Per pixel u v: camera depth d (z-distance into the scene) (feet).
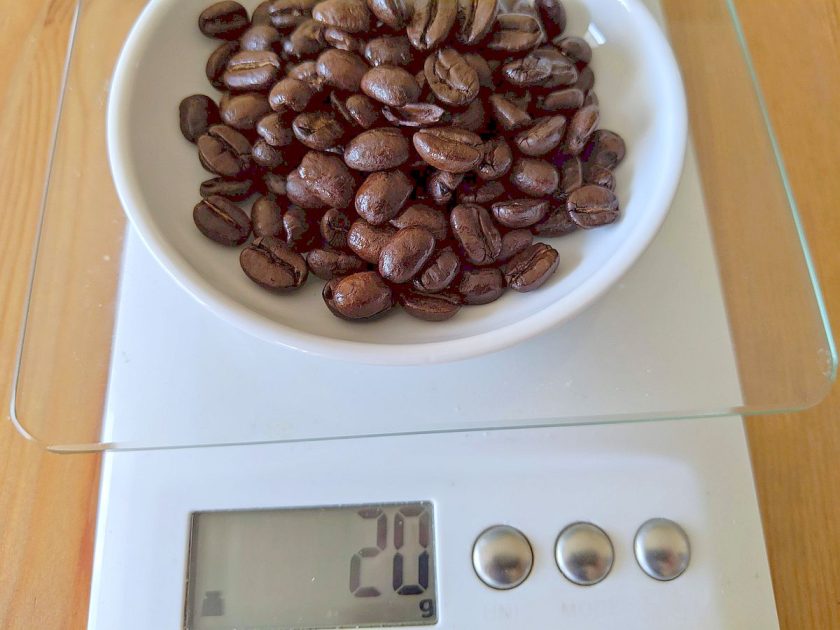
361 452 0.39
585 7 0.44
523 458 0.39
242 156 0.42
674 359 0.40
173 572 0.38
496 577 0.37
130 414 0.40
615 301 0.41
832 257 0.49
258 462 0.40
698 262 0.42
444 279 0.38
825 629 0.42
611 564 0.37
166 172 0.42
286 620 0.38
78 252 0.44
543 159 0.41
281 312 0.39
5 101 0.53
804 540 0.43
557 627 0.37
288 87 0.40
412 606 0.38
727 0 0.47
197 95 0.43
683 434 0.39
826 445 0.45
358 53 0.41
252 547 0.39
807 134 0.52
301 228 0.41
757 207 0.43
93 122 0.47
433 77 0.40
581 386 0.40
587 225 0.39
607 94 0.44
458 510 0.38
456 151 0.38
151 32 0.42
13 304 0.48
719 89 0.46
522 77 0.41
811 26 0.55
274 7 0.44
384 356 0.35
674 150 0.39
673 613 0.37
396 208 0.39
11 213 0.50
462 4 0.41
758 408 0.38
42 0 0.56
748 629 0.37
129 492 0.39
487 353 0.35
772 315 0.41
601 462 0.39
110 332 0.42
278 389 0.40
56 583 0.43
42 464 0.45
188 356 0.41
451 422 0.39
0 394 0.46
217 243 0.41
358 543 0.39
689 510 0.38
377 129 0.40
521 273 0.38
